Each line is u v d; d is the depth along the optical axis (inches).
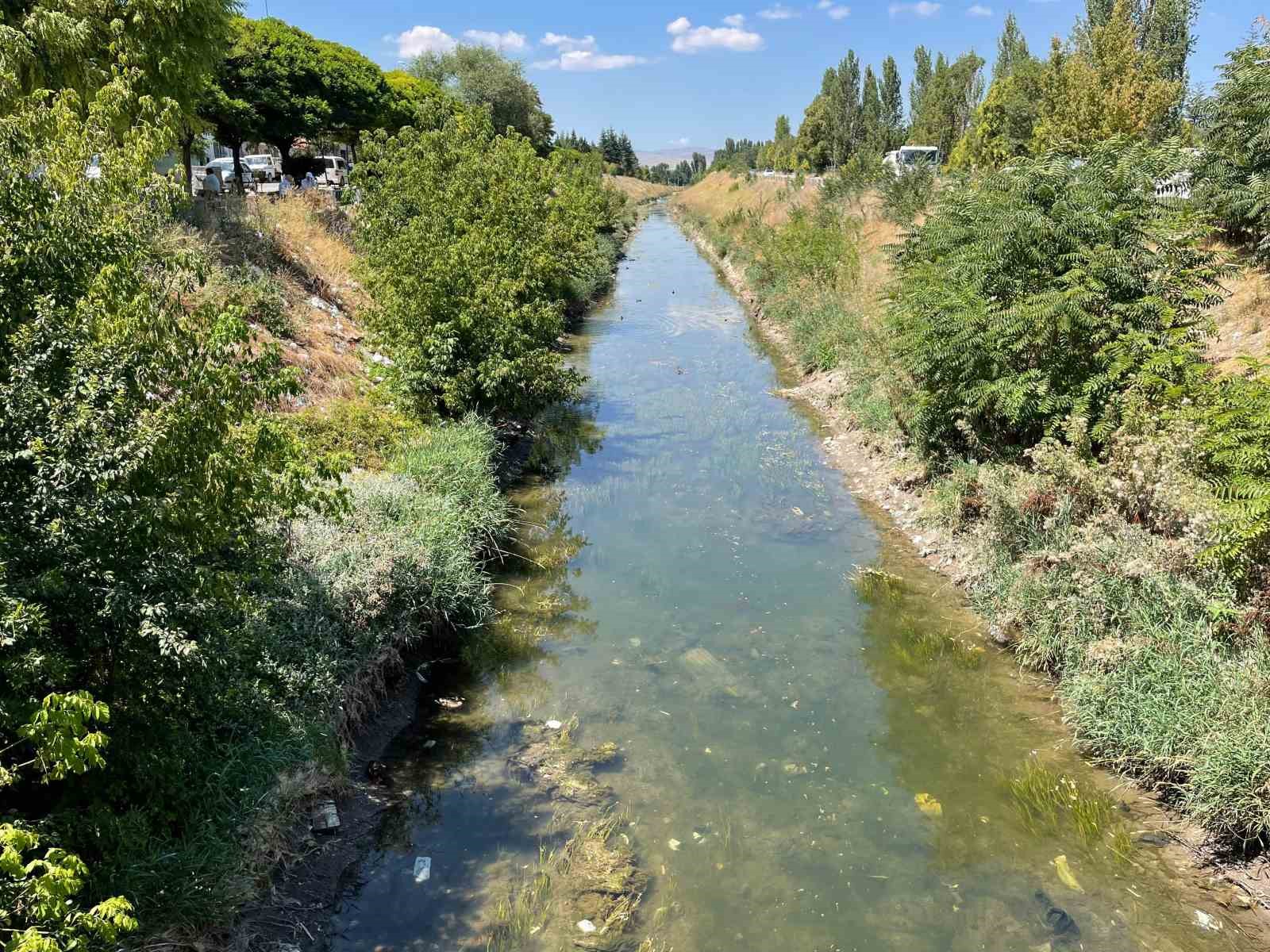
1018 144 1085.8
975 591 358.0
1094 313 370.6
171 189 222.5
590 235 1237.1
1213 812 220.5
